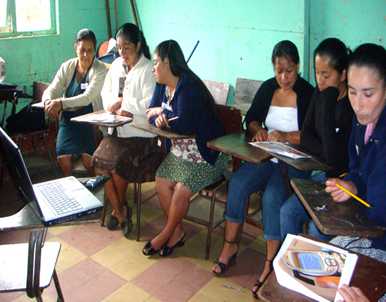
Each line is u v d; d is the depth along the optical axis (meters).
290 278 1.13
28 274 1.40
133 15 4.41
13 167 1.27
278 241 2.19
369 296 1.08
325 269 1.17
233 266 2.46
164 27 4.23
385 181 1.43
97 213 1.50
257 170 2.35
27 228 1.39
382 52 1.37
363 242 1.54
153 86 2.73
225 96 3.88
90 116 2.64
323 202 1.48
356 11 3.11
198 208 3.07
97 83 3.12
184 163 2.48
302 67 3.43
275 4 3.44
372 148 1.55
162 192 2.51
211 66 4.00
